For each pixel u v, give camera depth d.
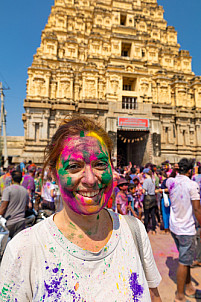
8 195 4.64
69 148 1.24
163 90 27.52
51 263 1.10
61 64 25.28
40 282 1.06
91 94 25.17
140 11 30.89
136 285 1.13
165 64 30.70
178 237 3.67
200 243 5.13
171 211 3.91
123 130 24.56
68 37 27.81
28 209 5.60
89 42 27.33
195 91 29.02
